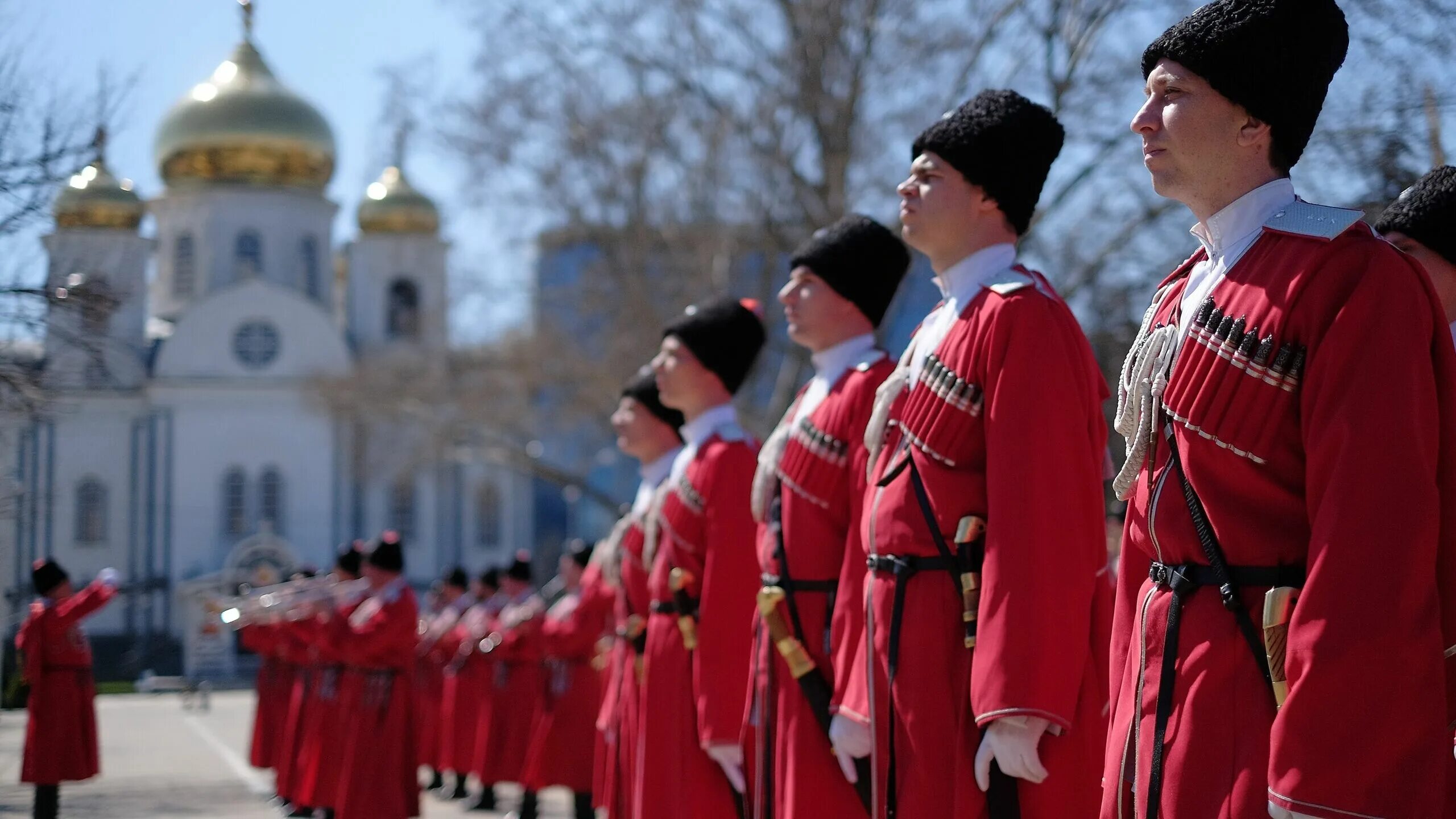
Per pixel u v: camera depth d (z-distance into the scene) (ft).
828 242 20.12
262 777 63.10
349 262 195.83
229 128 187.32
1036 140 16.35
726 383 25.25
